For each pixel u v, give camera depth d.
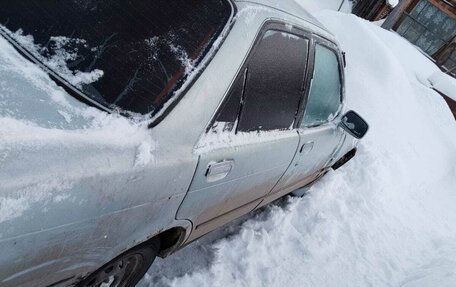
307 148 3.01
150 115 1.59
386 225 4.93
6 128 1.19
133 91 1.57
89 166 1.32
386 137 7.09
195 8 1.83
